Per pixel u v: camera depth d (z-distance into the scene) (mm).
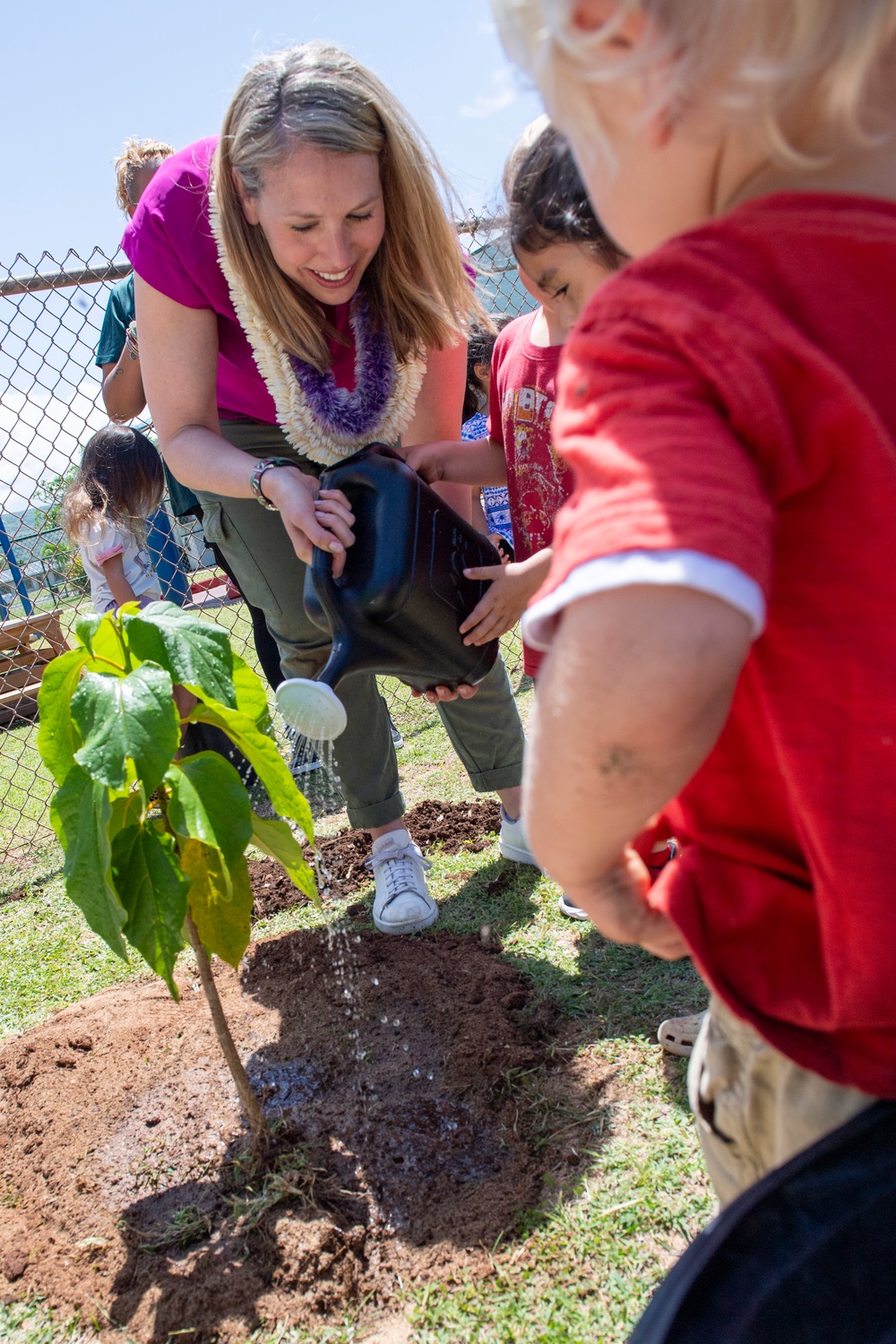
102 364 3871
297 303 2086
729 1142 846
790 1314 566
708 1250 602
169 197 2062
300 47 1916
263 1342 1437
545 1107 1791
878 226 585
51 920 2963
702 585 515
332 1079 1955
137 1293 1548
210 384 2209
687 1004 2010
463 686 2098
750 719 694
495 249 2246
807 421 578
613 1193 1581
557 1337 1366
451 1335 1399
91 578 3676
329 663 1798
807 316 583
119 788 1277
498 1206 1598
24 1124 1947
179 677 1387
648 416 565
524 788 657
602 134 622
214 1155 1801
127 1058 2094
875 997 658
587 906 773
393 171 2006
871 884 634
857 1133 635
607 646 537
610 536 533
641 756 561
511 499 2264
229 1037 1682
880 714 609
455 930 2457
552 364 2080
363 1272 1527
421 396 2473
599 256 1523
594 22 562
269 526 2322
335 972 2309
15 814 4227
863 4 545
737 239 600
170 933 1403
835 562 599
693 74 553
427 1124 1799
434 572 1896
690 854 786
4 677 5789
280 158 1815
